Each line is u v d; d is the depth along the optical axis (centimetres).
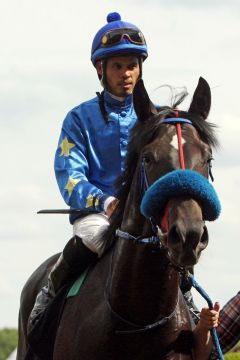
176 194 793
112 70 1005
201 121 858
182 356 872
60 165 1002
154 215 809
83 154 1001
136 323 859
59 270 956
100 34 1016
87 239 930
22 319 1095
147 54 1022
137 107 877
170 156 820
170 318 863
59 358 909
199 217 778
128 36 1001
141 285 854
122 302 862
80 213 978
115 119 1002
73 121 1012
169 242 779
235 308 925
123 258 866
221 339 923
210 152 842
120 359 867
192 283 870
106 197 941
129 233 866
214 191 800
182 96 907
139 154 865
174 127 845
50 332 938
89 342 877
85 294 909
